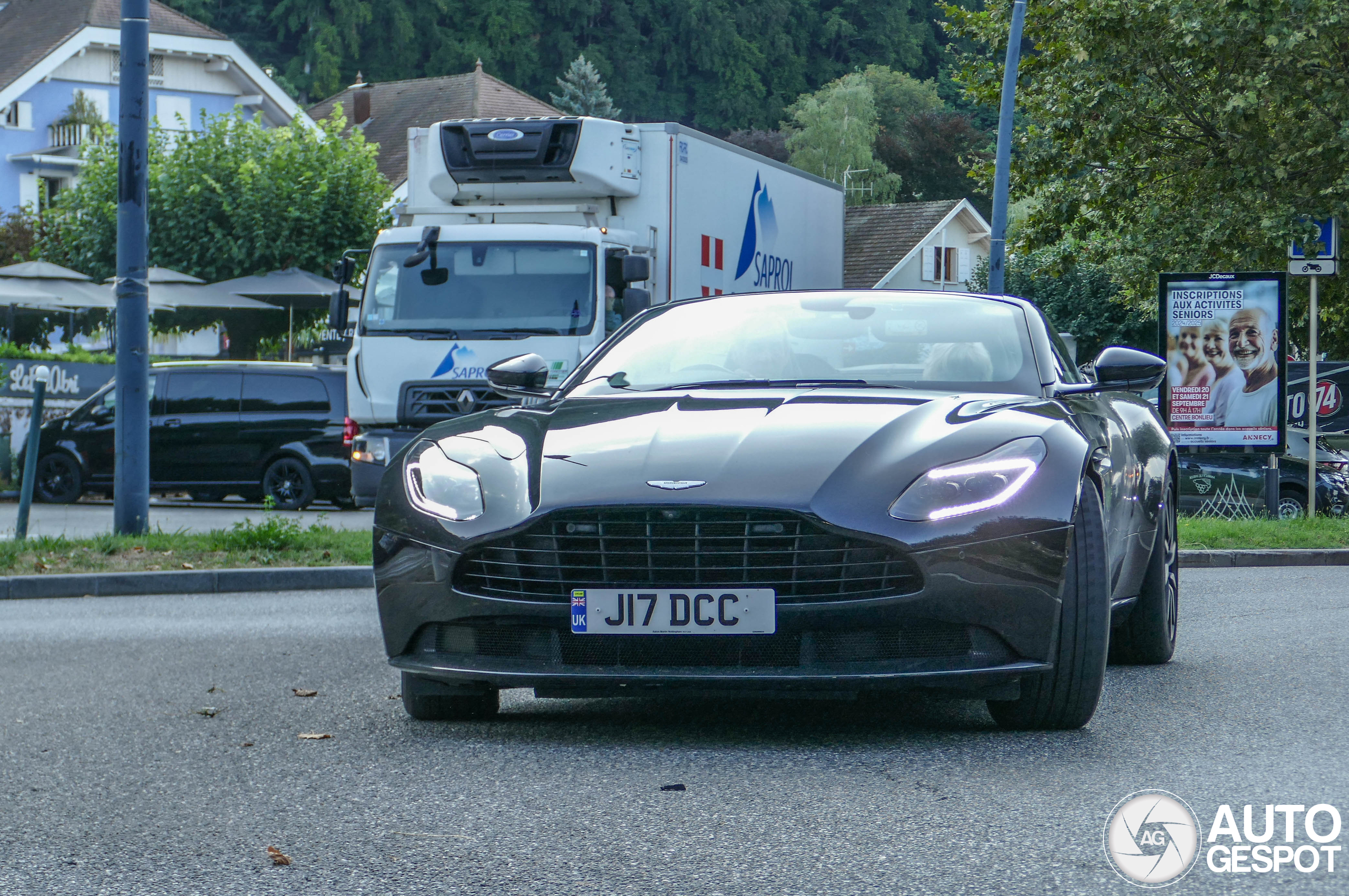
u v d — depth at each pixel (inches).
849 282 2994.6
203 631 431.8
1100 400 322.0
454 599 253.6
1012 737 261.4
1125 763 240.1
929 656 244.8
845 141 4242.1
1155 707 290.0
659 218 799.1
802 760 243.6
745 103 4862.2
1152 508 330.6
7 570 561.3
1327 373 964.6
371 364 769.6
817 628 240.7
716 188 851.4
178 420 1007.0
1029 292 2396.7
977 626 243.0
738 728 272.5
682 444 257.8
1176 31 1093.8
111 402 1061.8
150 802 223.5
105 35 2731.3
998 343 310.5
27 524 630.5
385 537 265.0
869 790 222.7
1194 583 550.3
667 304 349.1
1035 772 233.9
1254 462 848.3
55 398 1151.6
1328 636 395.2
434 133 804.0
